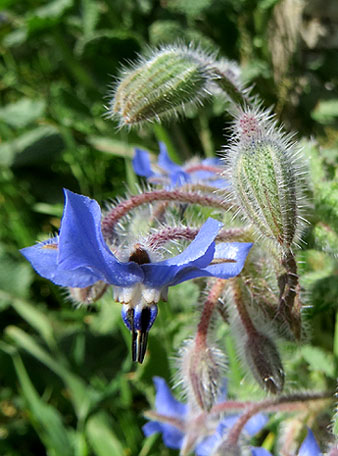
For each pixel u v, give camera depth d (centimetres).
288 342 9
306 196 9
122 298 6
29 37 17
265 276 8
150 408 12
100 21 17
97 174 15
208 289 8
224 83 9
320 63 15
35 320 13
